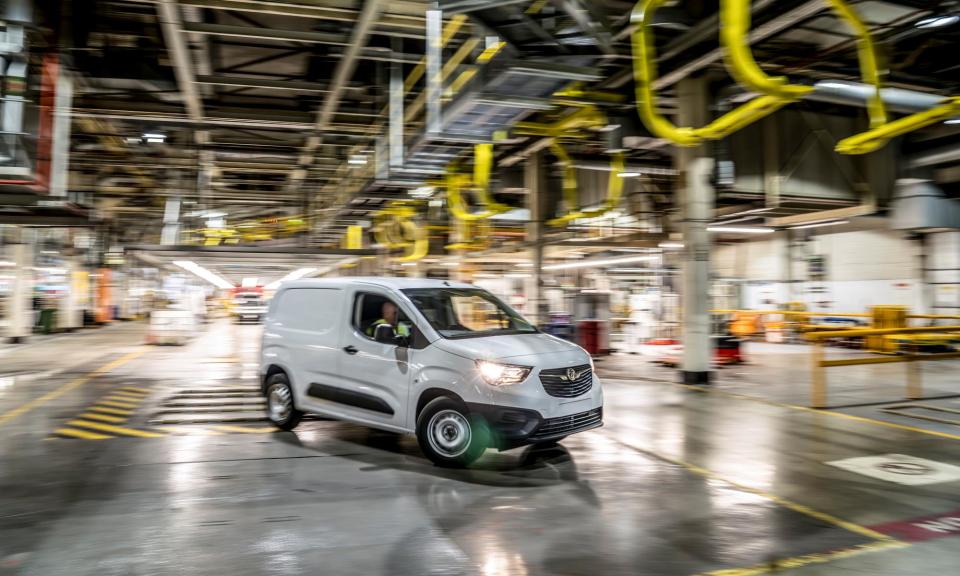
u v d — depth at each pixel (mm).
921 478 6012
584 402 6461
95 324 34344
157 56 12617
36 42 10445
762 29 9898
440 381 6379
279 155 19406
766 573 3891
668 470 6266
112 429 8172
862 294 23203
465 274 27891
